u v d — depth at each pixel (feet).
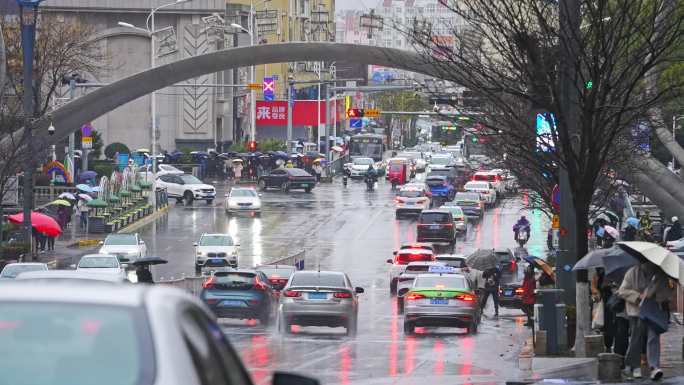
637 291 153.07
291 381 48.06
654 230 466.70
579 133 191.01
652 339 150.41
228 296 270.26
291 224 623.36
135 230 589.73
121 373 39.50
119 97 433.48
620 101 208.54
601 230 333.42
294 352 209.67
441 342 238.07
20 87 615.98
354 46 382.01
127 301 42.34
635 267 153.58
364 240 565.12
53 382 39.32
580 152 182.19
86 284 45.21
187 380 40.09
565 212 201.36
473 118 223.51
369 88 652.48
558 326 188.55
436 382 167.02
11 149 405.18
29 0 391.45
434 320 253.44
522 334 262.06
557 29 216.33
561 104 192.54
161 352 40.29
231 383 45.62
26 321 41.04
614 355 153.79
